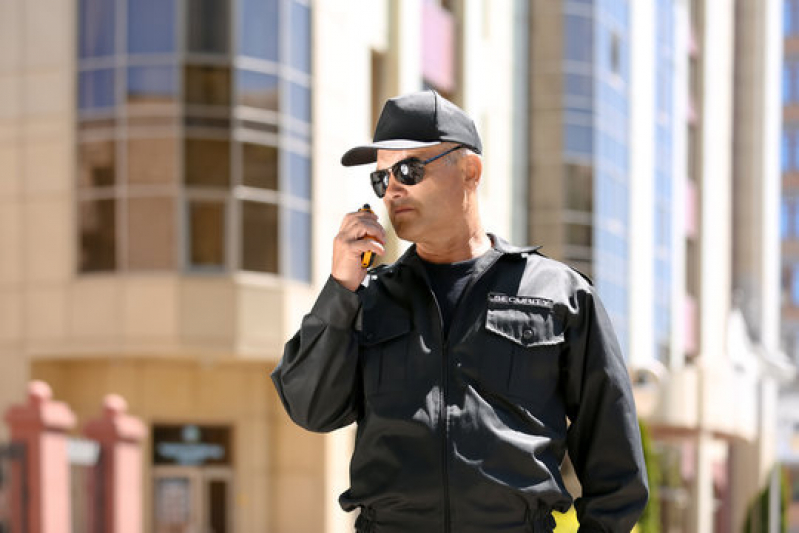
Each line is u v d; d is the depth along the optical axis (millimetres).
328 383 3096
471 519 2986
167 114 20109
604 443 3184
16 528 16375
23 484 16469
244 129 20297
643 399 28688
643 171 32156
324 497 22094
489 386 3047
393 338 3123
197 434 22047
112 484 18000
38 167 20719
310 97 21234
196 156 20141
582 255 28859
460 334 3092
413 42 24016
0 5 21000
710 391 28656
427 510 3010
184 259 20062
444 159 3125
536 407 3066
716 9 41406
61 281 20484
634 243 31406
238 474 22125
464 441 3004
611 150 30047
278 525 22234
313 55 21281
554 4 29047
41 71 20781
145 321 19984
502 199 27766
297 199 20922
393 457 3047
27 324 20656
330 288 3068
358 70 22422
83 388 21688
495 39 27703
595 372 3160
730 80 43062
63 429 16938
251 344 20219
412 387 3070
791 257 72688
